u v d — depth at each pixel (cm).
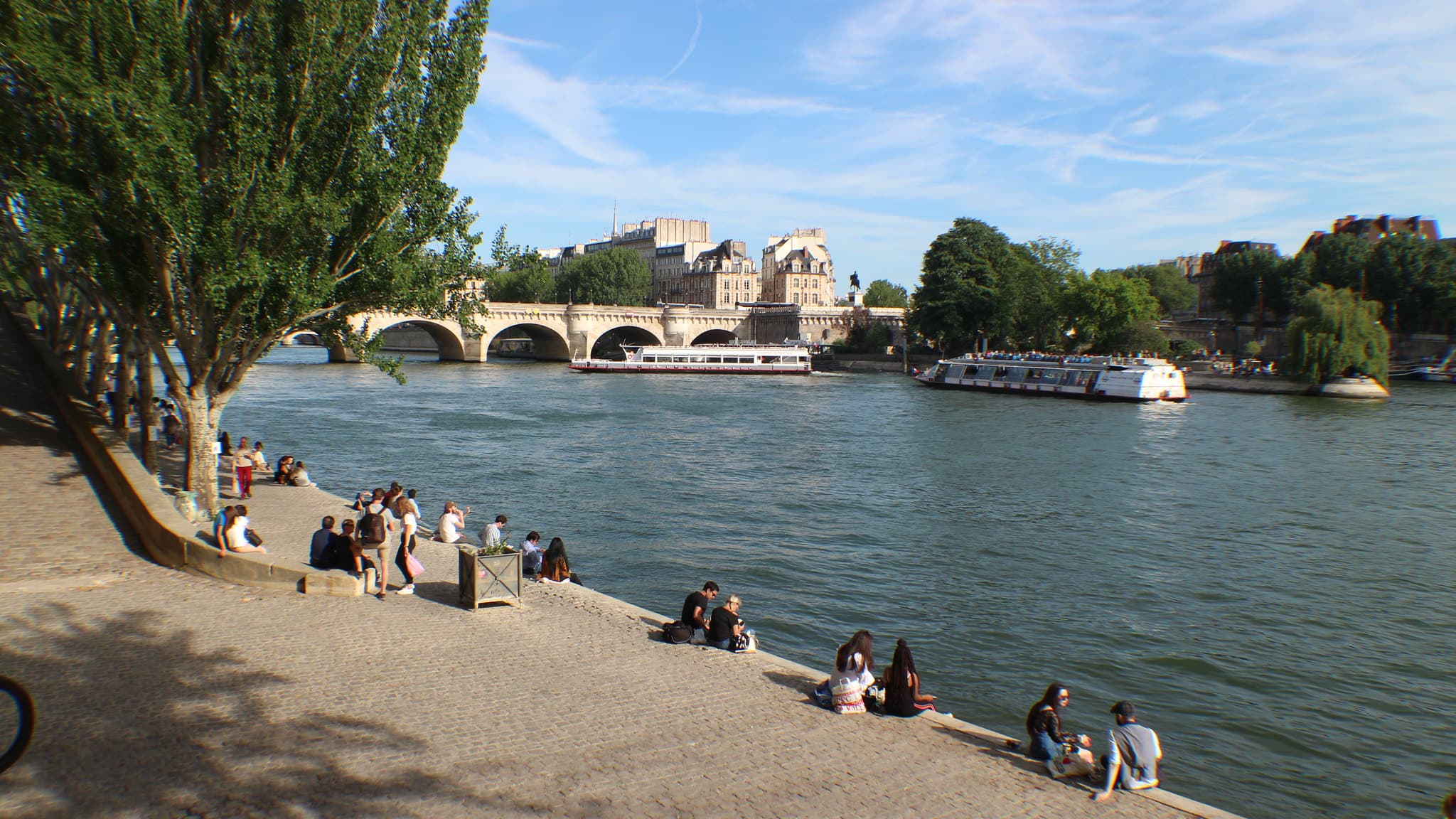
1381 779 1745
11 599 1622
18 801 932
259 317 2341
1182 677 2200
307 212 2247
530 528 3491
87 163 2012
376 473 4553
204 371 2381
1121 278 12031
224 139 2181
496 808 999
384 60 2295
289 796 990
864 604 2689
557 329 14912
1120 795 1210
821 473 4847
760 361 13575
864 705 1464
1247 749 1855
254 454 3722
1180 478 4806
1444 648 2406
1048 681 2161
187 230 2073
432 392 9325
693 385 11150
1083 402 9150
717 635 1730
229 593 1783
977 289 12000
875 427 6962
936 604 2698
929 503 4122
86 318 3512
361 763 1088
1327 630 2534
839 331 16288
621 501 4022
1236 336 14150
